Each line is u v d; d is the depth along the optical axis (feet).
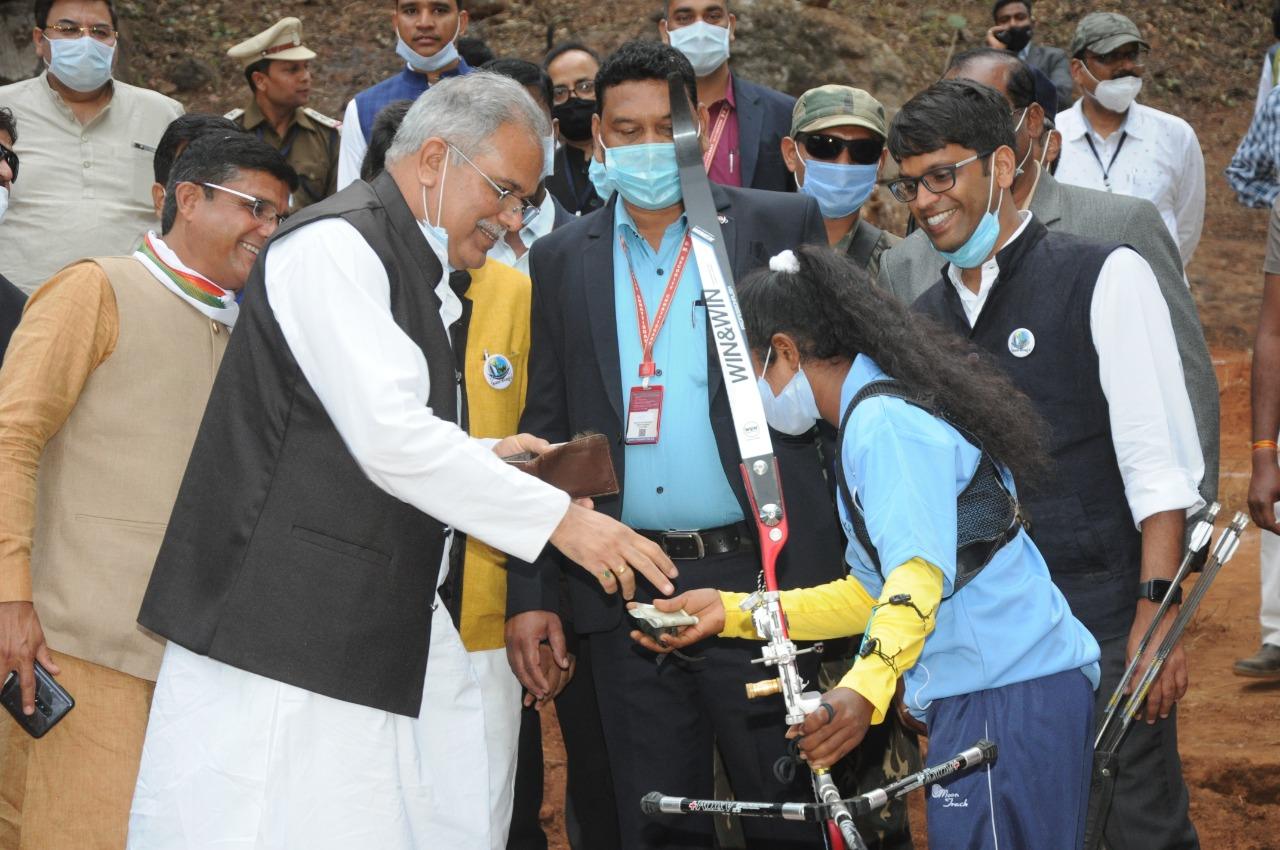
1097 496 11.28
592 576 11.85
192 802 9.35
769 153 18.04
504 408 12.64
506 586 12.42
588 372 11.90
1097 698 11.10
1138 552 11.35
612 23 41.57
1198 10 53.42
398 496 9.40
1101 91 18.74
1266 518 16.29
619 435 11.68
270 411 9.47
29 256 17.81
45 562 10.80
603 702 12.04
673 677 11.75
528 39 41.98
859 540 9.23
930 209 11.22
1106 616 11.22
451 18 19.72
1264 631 20.40
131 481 10.83
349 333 9.20
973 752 8.73
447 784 10.49
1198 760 17.07
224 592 9.37
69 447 10.86
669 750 11.79
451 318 10.50
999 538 9.23
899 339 9.25
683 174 11.28
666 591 9.72
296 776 9.36
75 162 18.04
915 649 8.59
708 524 11.59
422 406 9.32
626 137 11.68
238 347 9.64
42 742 10.83
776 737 11.59
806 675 11.66
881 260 14.21
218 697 9.43
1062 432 11.26
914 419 8.94
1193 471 11.03
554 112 18.69
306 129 22.29
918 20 46.62
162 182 13.14
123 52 41.86
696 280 11.82
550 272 12.28
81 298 10.73
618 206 12.25
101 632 10.64
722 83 18.17
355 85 42.11
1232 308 42.52
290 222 9.71
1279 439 16.85
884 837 12.69
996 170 11.16
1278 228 15.97
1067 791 9.25
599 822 13.82
